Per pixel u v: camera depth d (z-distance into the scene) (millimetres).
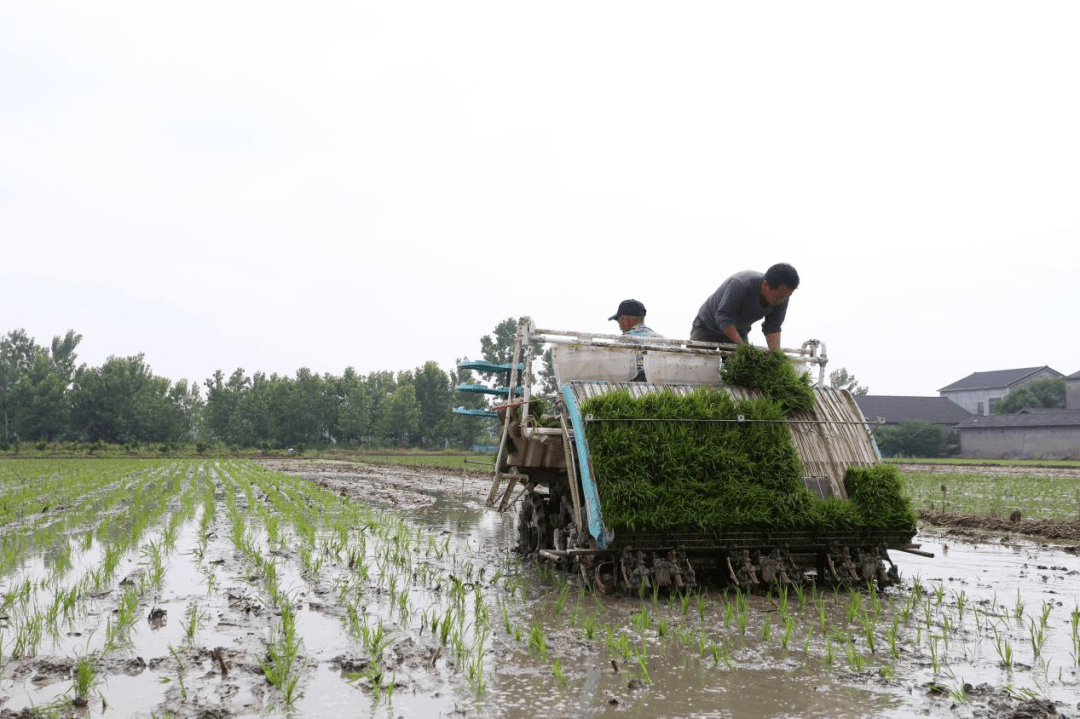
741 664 4410
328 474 30844
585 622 5367
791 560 6500
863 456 7250
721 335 8219
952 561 8695
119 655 4566
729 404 6699
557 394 7086
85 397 95500
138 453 67562
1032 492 20812
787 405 7168
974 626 5379
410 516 13703
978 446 72312
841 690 3932
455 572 7562
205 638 4969
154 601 6078
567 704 3713
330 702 3754
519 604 6074
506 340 92750
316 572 7340
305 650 4703
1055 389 84812
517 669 4301
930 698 3812
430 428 96375
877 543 6766
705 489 6316
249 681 4086
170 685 4016
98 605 5898
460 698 3811
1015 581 7340
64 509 13633
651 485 6242
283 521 11695
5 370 103875
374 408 101188
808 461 6996
